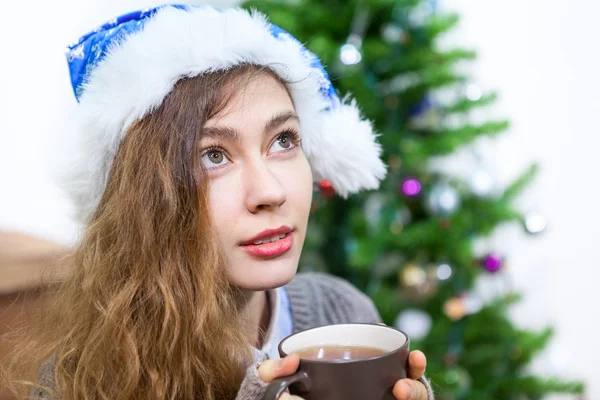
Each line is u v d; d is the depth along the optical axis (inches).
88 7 76.2
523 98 72.3
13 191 74.0
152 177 24.9
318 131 29.3
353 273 60.3
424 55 53.3
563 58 70.3
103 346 25.2
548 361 62.7
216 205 24.4
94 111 25.4
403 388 18.9
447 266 54.1
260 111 24.7
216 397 25.4
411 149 51.7
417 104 55.0
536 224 54.6
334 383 18.5
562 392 58.1
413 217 58.4
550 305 74.5
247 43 24.6
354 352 21.7
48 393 26.7
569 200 72.4
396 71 53.8
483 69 72.9
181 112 24.3
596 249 71.8
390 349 21.4
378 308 56.2
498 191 57.0
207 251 24.2
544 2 70.3
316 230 57.0
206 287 24.1
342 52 47.8
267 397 17.6
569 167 71.7
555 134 71.8
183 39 24.5
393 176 54.8
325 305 36.7
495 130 55.5
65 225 73.4
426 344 54.8
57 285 30.4
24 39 73.4
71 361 26.8
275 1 54.0
